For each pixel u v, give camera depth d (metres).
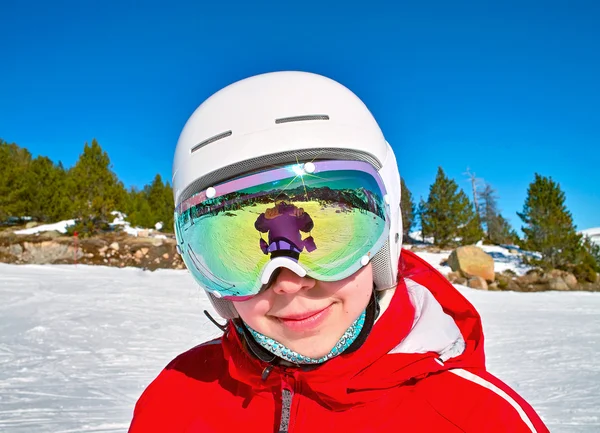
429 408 0.91
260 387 1.02
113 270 15.67
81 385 4.23
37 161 27.53
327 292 0.89
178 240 1.04
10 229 24.06
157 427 1.11
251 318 0.95
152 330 6.88
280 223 0.87
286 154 0.90
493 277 19.92
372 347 0.92
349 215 0.89
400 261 1.16
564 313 10.96
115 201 25.88
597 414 3.76
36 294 10.02
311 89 0.94
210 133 0.96
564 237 22.34
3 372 4.57
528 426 0.87
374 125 1.02
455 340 1.00
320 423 0.94
